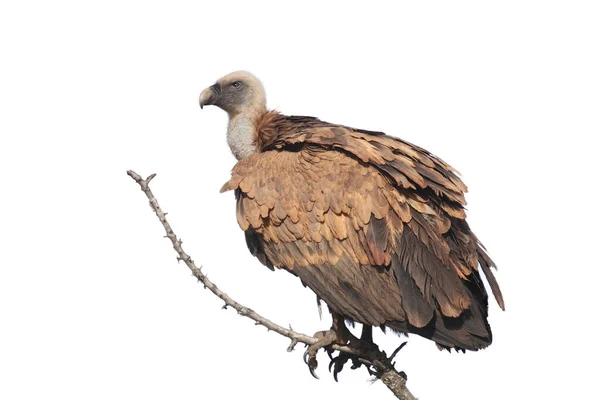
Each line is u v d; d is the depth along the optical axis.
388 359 14.10
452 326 13.61
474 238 14.16
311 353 14.29
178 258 13.27
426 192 14.00
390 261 13.79
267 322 13.74
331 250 14.14
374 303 13.97
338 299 14.19
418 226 13.81
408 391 14.02
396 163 14.02
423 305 13.55
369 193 13.98
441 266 13.66
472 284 13.99
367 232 13.88
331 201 14.13
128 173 13.28
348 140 14.34
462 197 14.01
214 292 13.34
